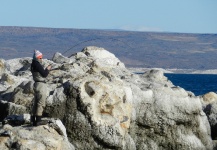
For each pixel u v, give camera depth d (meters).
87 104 24.42
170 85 30.62
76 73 27.86
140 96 26.83
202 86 139.00
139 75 31.88
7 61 36.19
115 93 25.14
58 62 32.78
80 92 24.59
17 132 21.06
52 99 24.83
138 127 26.78
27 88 26.45
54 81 26.89
